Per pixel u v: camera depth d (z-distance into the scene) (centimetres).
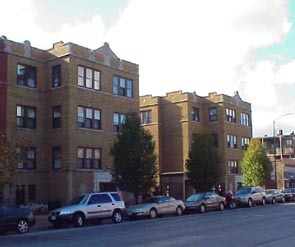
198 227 2128
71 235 1967
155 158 3325
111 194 2734
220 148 5525
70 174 3559
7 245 1612
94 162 3778
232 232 1852
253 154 5359
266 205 4394
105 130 3906
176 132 5450
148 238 1697
